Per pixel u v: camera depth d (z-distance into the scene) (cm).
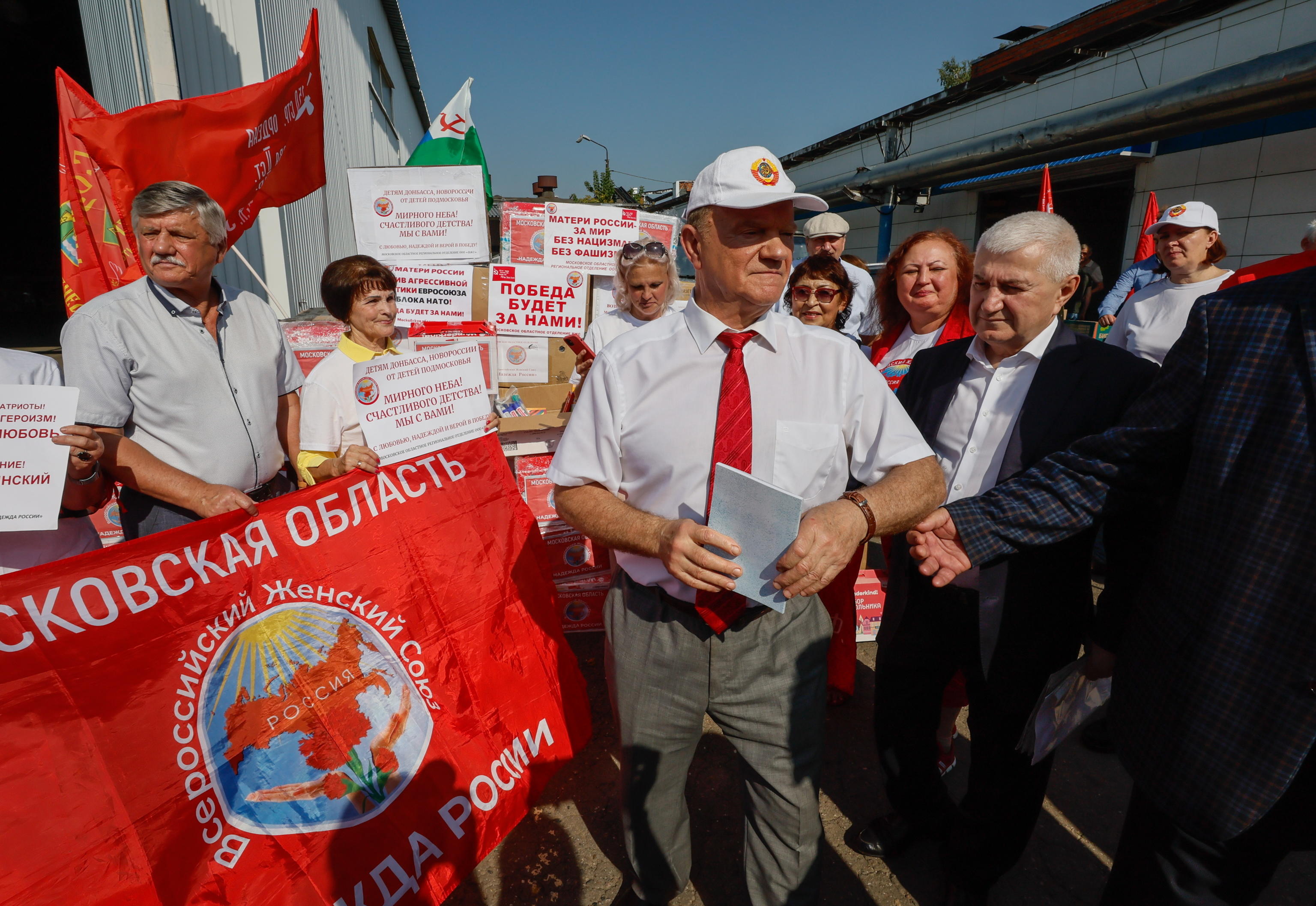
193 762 161
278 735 175
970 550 150
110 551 159
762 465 148
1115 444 139
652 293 323
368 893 175
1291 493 108
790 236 138
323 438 256
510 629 225
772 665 155
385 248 364
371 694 192
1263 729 111
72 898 140
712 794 247
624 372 150
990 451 188
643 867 173
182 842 154
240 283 670
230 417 219
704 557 126
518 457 344
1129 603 156
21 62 590
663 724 161
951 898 196
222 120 322
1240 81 703
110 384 193
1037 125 985
